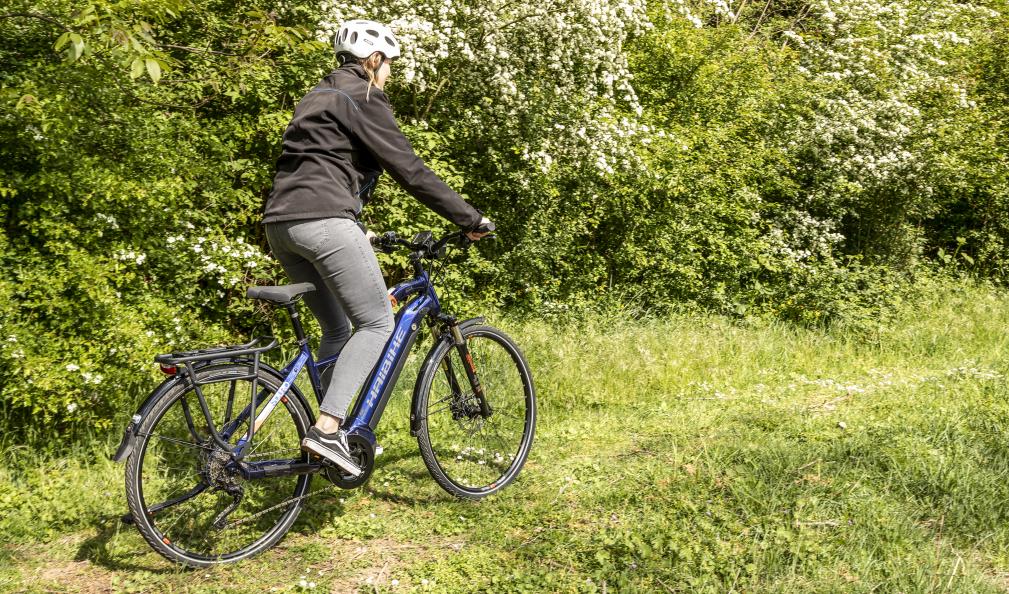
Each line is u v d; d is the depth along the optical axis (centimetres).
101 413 376
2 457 345
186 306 464
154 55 365
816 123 820
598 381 499
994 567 278
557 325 612
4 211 379
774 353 588
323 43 470
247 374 283
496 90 635
